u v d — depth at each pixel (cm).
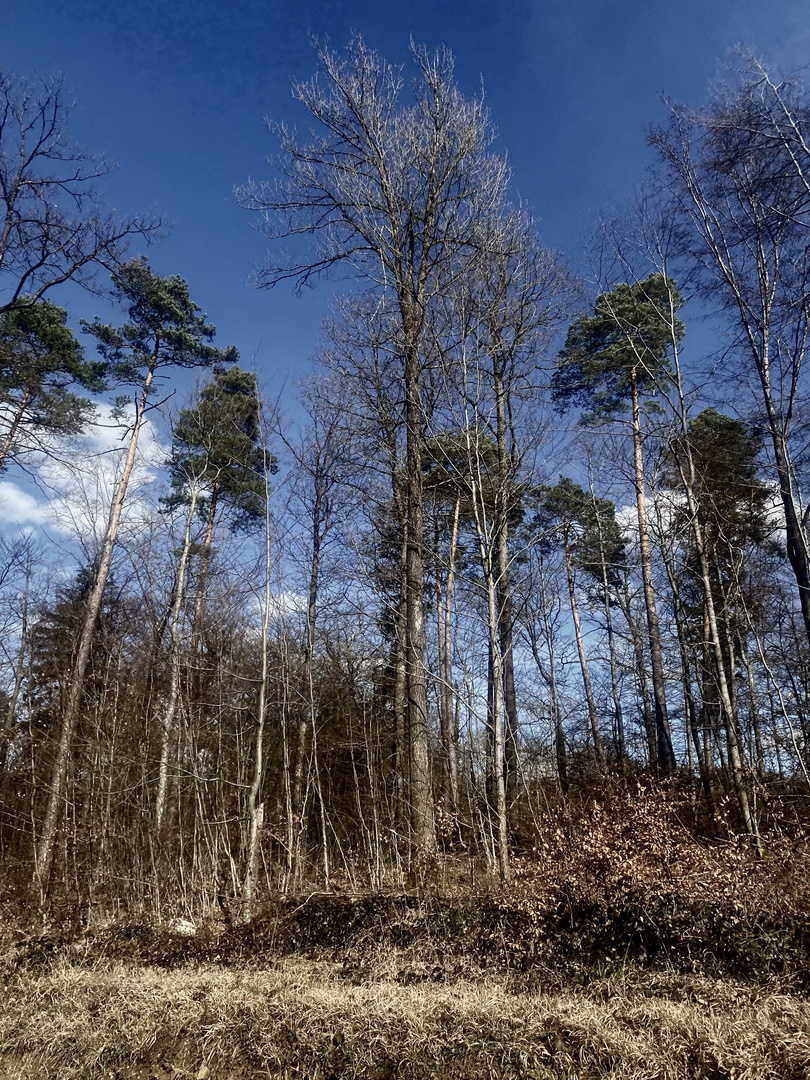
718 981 600
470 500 1202
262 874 1227
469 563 1706
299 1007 609
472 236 1267
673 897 707
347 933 840
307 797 1387
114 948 938
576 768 1930
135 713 1531
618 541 2266
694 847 793
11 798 1664
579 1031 516
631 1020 533
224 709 1473
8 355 1395
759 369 1155
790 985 573
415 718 1100
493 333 1210
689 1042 492
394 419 1298
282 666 1377
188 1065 568
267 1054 557
